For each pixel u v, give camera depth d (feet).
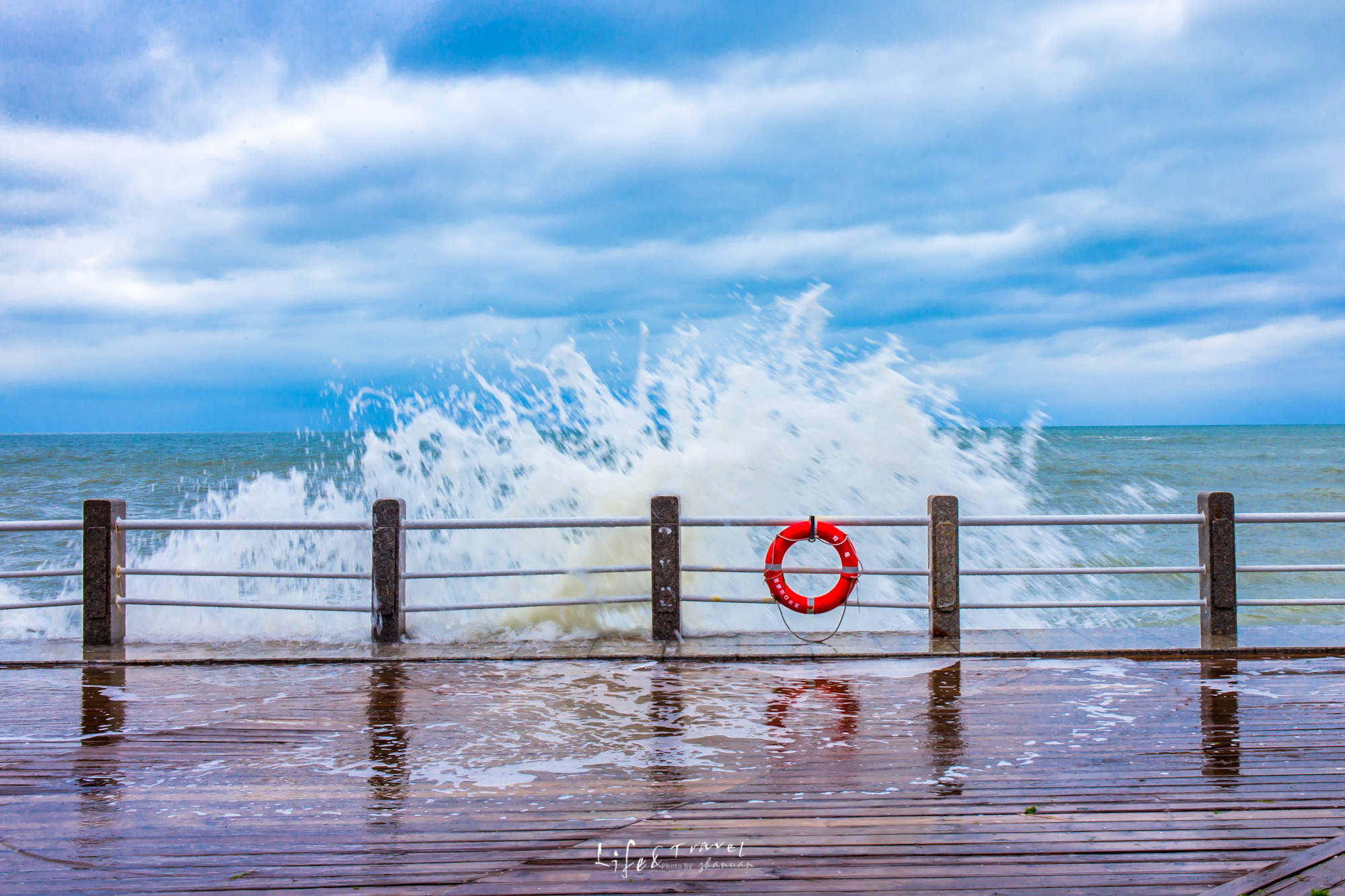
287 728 16.08
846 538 22.91
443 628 25.40
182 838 11.40
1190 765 13.74
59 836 11.47
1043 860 10.48
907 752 14.47
